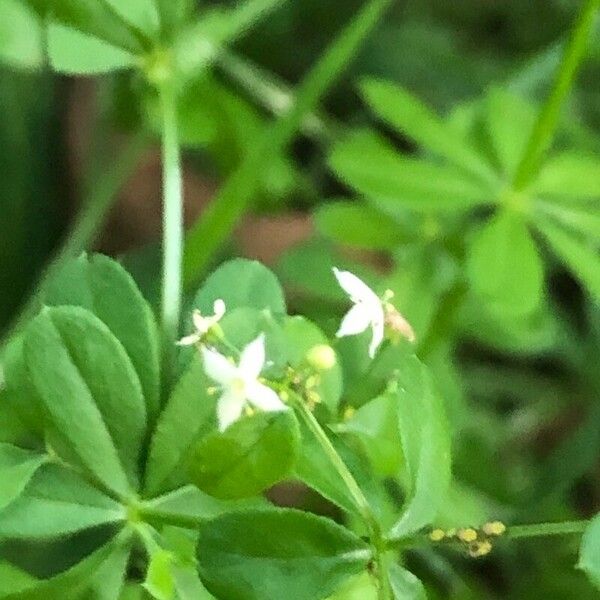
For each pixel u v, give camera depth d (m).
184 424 0.09
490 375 0.17
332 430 0.09
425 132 0.13
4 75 0.16
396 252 0.15
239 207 0.13
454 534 0.09
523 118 0.13
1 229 0.16
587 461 0.15
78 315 0.09
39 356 0.09
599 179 0.13
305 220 0.17
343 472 0.09
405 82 0.18
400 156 0.13
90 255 0.09
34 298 0.13
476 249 0.12
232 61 0.16
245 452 0.09
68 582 0.09
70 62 0.11
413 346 0.10
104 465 0.09
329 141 0.18
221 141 0.15
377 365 0.10
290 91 0.17
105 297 0.09
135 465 0.09
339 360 0.10
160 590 0.09
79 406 0.09
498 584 0.15
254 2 0.14
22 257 0.16
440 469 0.09
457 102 0.18
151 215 0.17
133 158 0.14
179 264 0.10
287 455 0.09
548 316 0.16
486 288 0.12
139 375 0.09
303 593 0.09
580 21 0.12
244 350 0.09
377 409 0.10
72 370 0.09
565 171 0.13
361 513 0.09
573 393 0.17
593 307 0.17
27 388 0.09
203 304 0.09
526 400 0.18
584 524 0.09
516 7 0.19
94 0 0.11
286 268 0.14
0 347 0.12
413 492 0.09
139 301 0.09
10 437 0.10
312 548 0.09
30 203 0.16
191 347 0.09
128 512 0.09
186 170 0.18
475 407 0.17
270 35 0.18
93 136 0.17
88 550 0.12
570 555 0.14
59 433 0.09
